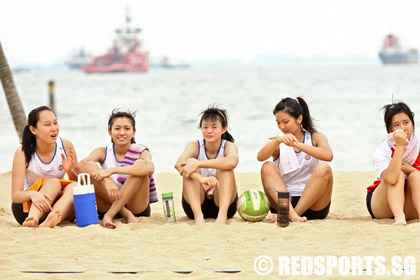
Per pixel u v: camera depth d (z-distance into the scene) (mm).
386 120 11008
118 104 66000
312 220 11195
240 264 8055
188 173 11023
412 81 120500
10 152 31109
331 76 167625
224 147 11641
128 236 9773
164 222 11414
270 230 10102
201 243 9305
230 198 11047
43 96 86812
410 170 10836
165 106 62375
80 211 10617
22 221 11211
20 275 7547
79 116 50781
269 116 49000
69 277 7461
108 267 7938
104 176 11008
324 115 47344
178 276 7504
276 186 11070
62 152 11430
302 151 11461
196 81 150000
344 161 27531
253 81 139500
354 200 14789
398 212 10438
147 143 34062
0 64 21922
